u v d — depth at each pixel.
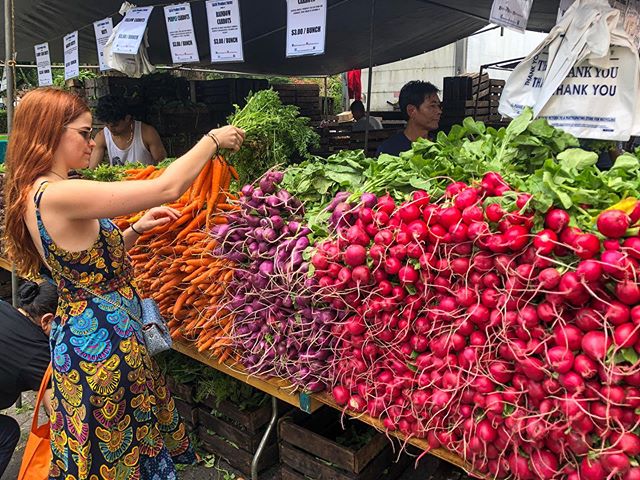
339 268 1.74
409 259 1.61
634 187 1.45
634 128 1.85
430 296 1.62
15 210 1.84
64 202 1.72
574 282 1.25
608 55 1.85
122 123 4.42
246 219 2.10
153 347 2.08
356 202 1.80
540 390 1.34
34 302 2.44
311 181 2.12
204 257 2.35
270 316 2.10
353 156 2.24
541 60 2.06
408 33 6.02
